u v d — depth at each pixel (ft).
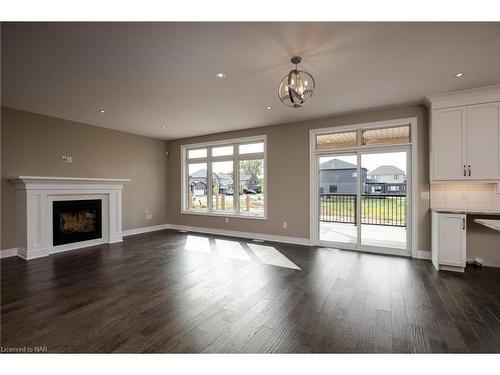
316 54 8.49
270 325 7.19
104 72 9.77
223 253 14.84
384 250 14.66
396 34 7.36
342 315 7.73
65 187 15.40
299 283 10.25
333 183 16.29
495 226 8.52
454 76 10.13
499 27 7.00
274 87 11.30
